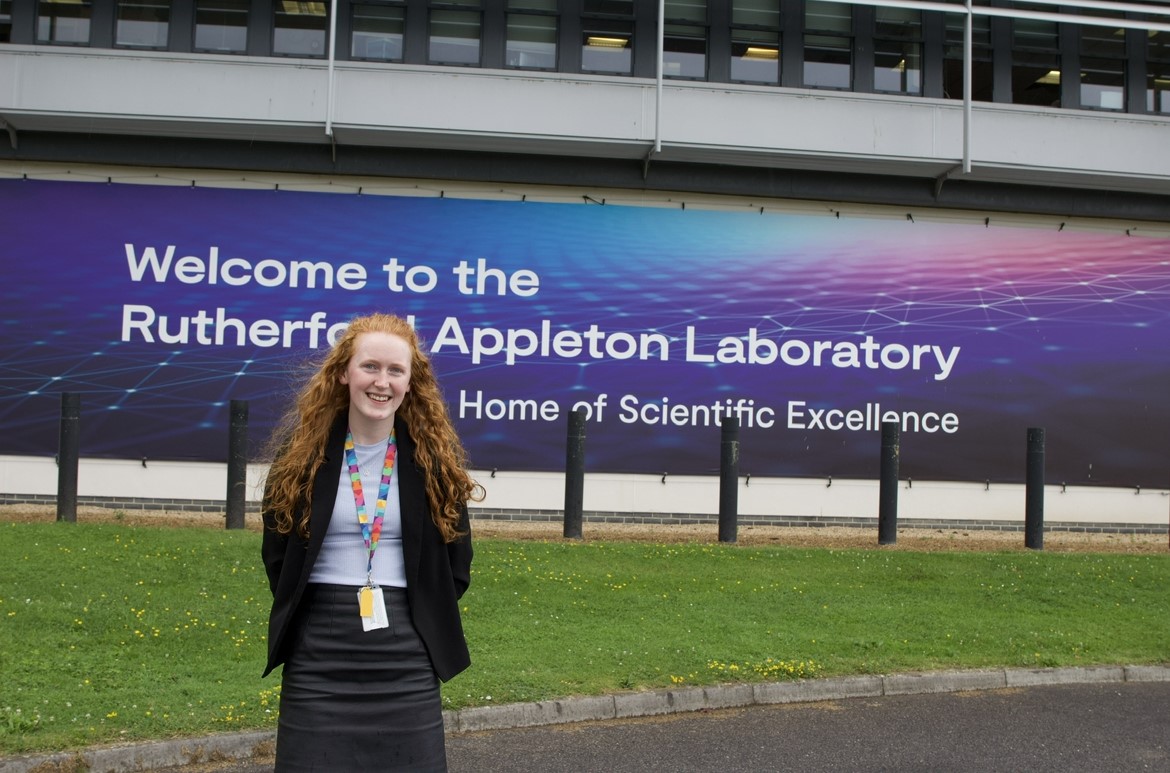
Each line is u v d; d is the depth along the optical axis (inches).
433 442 152.3
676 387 658.8
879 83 677.3
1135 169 668.7
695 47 665.6
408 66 620.1
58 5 629.6
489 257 652.7
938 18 681.6
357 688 144.5
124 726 253.1
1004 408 679.7
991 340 681.0
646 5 660.7
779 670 325.7
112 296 632.4
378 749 144.1
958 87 680.4
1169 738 282.2
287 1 641.6
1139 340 689.6
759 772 249.1
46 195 631.8
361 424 150.1
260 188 642.8
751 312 665.0
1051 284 686.5
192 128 619.8
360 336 149.7
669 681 311.4
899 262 677.3
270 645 145.0
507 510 648.4
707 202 667.4
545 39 655.8
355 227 647.1
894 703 314.3
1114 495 683.4
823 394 668.7
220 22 637.9
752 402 663.8
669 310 660.7
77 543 444.1
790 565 481.4
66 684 281.9
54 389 626.2
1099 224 692.7
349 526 148.0
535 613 384.2
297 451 149.2
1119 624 409.4
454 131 622.2
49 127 620.4
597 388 655.1
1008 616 413.7
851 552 515.2
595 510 651.5
